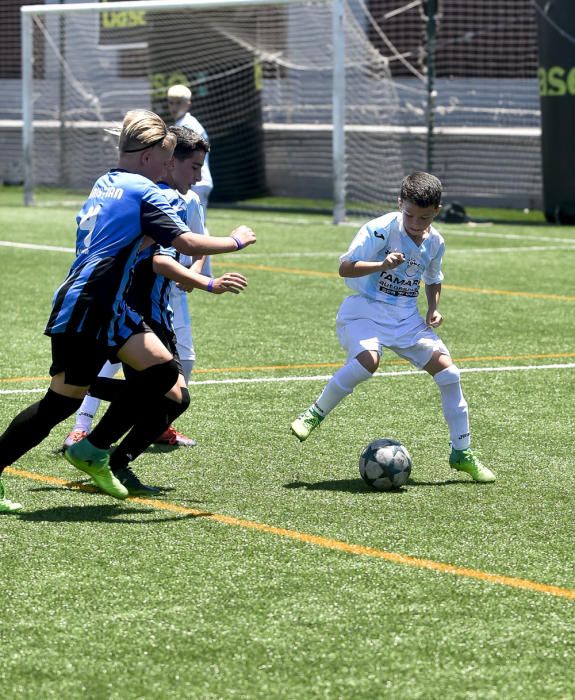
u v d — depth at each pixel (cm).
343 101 3600
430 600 804
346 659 707
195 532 951
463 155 4150
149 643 731
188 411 1389
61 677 684
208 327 1958
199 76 4319
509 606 793
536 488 1091
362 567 869
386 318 1110
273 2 3541
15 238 3195
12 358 1681
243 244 963
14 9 5056
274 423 1335
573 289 2406
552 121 3700
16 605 791
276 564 875
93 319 952
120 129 1022
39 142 4819
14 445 991
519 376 1596
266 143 4481
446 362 1100
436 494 1068
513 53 4116
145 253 1031
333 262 2794
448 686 673
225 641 734
